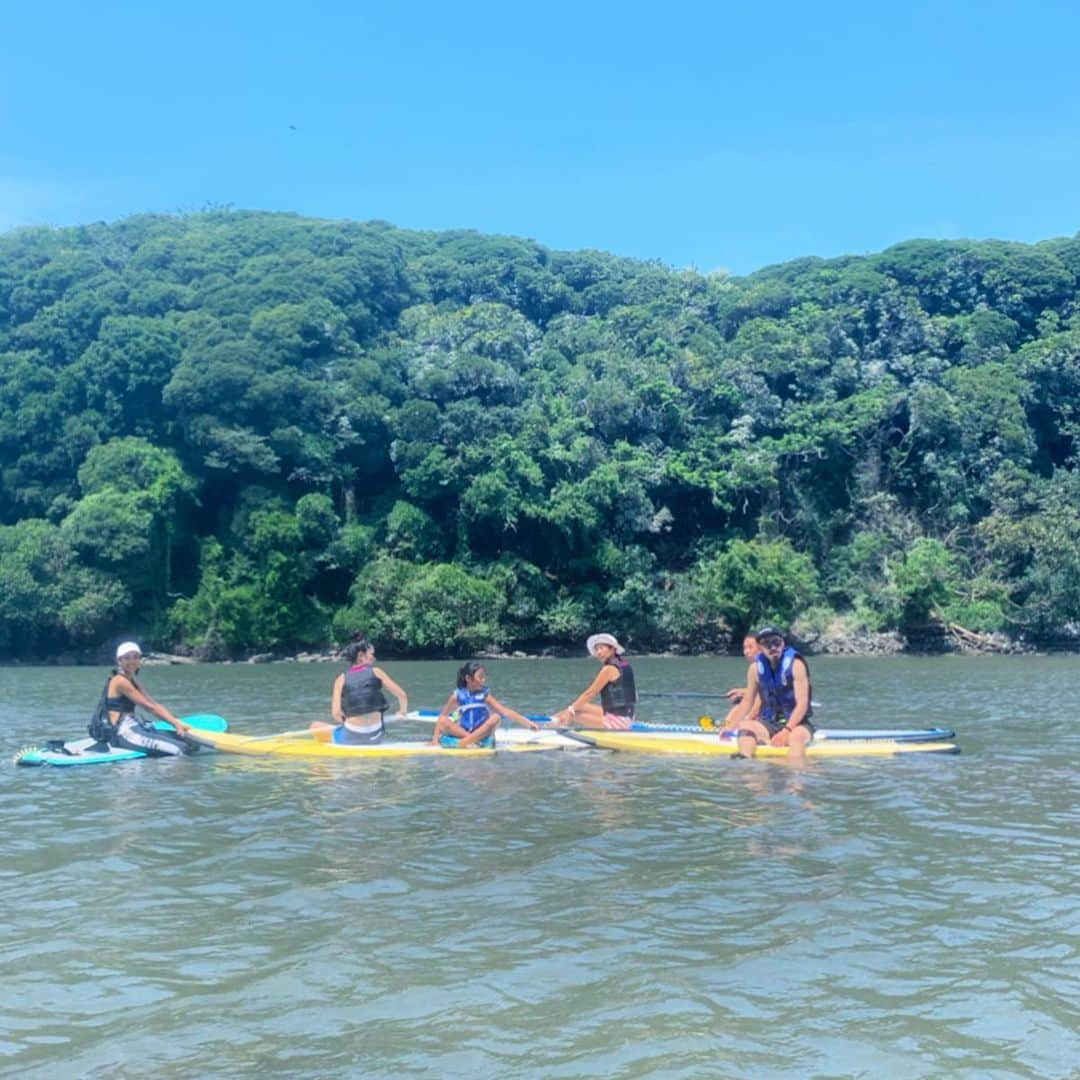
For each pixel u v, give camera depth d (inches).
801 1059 168.7
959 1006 187.5
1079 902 245.4
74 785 413.1
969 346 2162.9
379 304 2274.9
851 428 1961.1
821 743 496.4
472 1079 163.3
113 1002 193.5
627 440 1974.7
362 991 196.9
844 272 2440.9
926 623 1758.1
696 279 2598.4
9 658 1640.0
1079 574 1722.4
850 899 248.5
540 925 232.1
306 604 1752.0
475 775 430.3
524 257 2642.7
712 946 217.9
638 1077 163.3
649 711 718.5
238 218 2854.3
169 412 1847.9
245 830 327.6
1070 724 620.1
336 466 1836.9
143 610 1701.5
